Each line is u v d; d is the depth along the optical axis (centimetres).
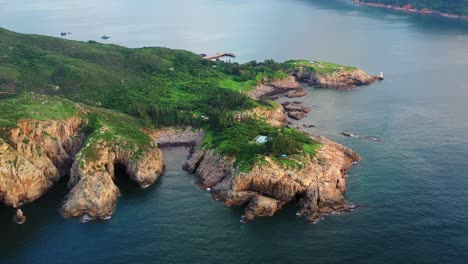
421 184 14512
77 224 12838
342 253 11444
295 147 15088
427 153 16775
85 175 14088
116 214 13325
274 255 11475
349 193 14138
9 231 12506
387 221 12644
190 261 11319
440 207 13188
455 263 10894
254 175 13862
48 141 15625
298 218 13025
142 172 15188
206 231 12494
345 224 12619
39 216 13162
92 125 17038
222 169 14950
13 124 14788
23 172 13812
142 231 12519
